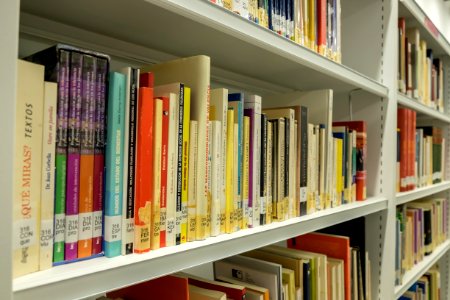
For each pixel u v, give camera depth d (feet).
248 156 2.52
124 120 1.77
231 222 2.36
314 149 3.24
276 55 3.02
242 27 2.26
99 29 2.54
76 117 1.63
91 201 1.70
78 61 1.63
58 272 1.50
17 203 1.43
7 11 1.27
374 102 4.54
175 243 2.00
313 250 3.94
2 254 1.24
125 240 1.78
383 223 4.43
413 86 5.53
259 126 2.60
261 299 2.63
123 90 1.76
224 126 2.30
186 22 2.34
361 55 4.64
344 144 3.78
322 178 3.35
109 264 1.63
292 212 2.95
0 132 1.25
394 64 4.41
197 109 2.14
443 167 7.34
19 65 1.42
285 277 3.00
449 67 7.55
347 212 3.48
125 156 1.77
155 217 1.88
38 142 1.50
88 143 1.68
